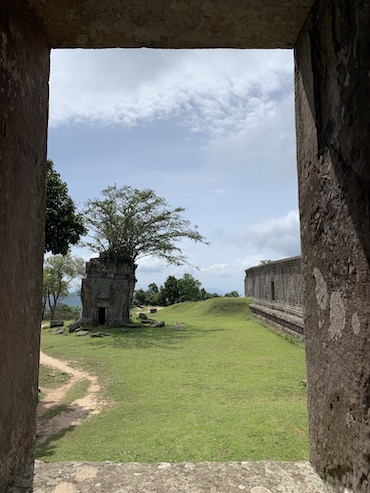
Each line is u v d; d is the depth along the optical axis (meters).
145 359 12.44
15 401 2.07
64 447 5.81
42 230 2.49
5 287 1.93
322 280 2.20
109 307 21.91
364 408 1.69
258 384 8.71
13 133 2.03
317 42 2.24
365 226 1.69
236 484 2.08
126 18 2.42
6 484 1.97
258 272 23.53
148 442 5.55
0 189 1.86
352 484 1.80
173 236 23.48
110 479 2.13
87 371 11.41
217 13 2.38
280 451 4.93
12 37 2.04
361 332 1.73
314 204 2.32
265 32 2.55
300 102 2.59
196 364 11.34
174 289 44.44
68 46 2.67
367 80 1.67
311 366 2.37
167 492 2.00
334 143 2.01
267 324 20.22
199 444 5.29
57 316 39.34
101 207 22.45
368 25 1.65
